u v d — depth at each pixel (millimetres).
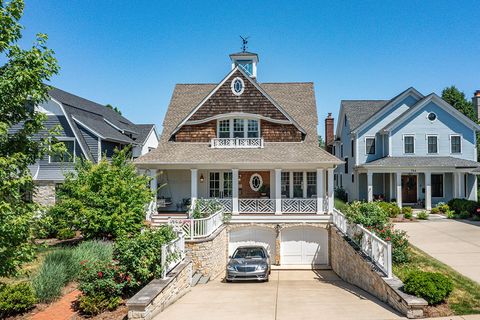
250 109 26000
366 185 35188
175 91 31906
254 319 10117
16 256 9438
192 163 23672
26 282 12586
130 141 34125
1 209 8469
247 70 32281
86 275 11953
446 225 24266
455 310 9898
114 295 11867
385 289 11766
